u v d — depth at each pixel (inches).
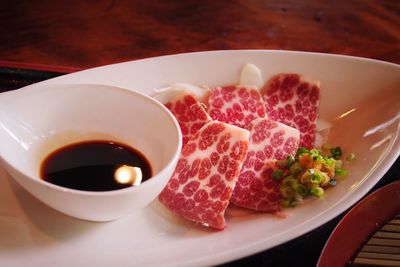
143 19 19.8
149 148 13.2
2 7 19.7
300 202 13.0
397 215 12.4
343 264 11.6
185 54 15.2
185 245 12.1
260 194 13.4
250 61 15.5
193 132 14.4
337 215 12.2
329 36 19.9
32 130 12.9
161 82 15.0
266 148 14.1
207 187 13.1
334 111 15.7
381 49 19.4
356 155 14.4
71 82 14.1
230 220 13.1
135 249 12.1
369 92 15.4
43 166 12.7
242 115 14.8
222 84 15.5
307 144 15.0
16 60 17.2
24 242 11.8
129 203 11.5
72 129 13.4
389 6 22.0
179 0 21.0
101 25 19.3
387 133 14.2
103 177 12.6
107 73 14.5
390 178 14.0
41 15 19.5
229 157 13.2
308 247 12.3
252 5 21.3
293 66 15.6
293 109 15.5
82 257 11.7
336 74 15.6
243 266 11.9
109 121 13.5
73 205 11.3
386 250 11.8
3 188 12.6
